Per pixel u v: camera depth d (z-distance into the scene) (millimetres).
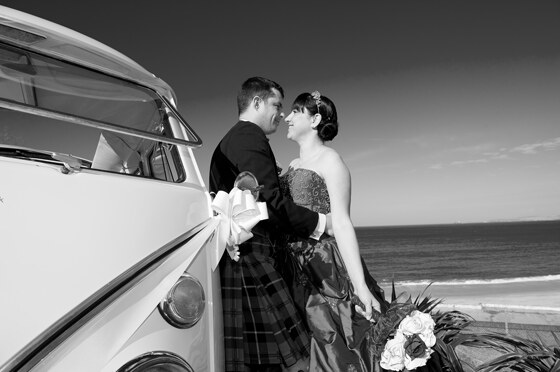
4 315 1106
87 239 1301
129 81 1931
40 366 1120
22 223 1212
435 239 110062
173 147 1963
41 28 1604
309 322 2350
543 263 66938
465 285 38438
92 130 1900
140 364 1267
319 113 2693
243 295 1976
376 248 93250
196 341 1471
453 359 2527
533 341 3168
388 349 2195
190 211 1691
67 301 1196
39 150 1759
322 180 2590
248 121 2457
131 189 1515
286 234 2467
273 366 2023
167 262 1461
